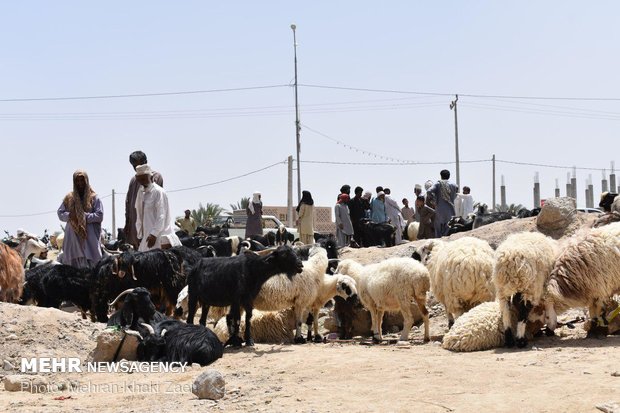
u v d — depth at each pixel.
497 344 10.36
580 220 15.70
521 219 16.88
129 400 8.52
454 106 41.03
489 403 7.12
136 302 11.02
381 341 12.59
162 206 13.64
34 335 11.30
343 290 12.73
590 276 10.26
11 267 12.46
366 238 21.98
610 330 10.88
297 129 37.75
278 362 9.99
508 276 10.12
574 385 7.57
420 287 12.08
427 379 8.26
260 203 21.59
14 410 8.16
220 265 11.71
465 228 20.92
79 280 13.64
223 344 11.55
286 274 11.64
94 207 14.28
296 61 37.81
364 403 7.43
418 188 24.16
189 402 8.20
